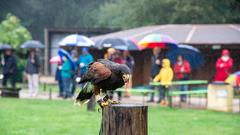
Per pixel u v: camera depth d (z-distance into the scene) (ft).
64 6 188.03
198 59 71.46
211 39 87.81
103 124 17.02
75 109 53.62
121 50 72.79
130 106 16.65
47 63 135.85
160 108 56.49
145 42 64.28
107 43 67.21
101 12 177.68
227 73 61.52
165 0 124.88
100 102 18.49
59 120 45.50
